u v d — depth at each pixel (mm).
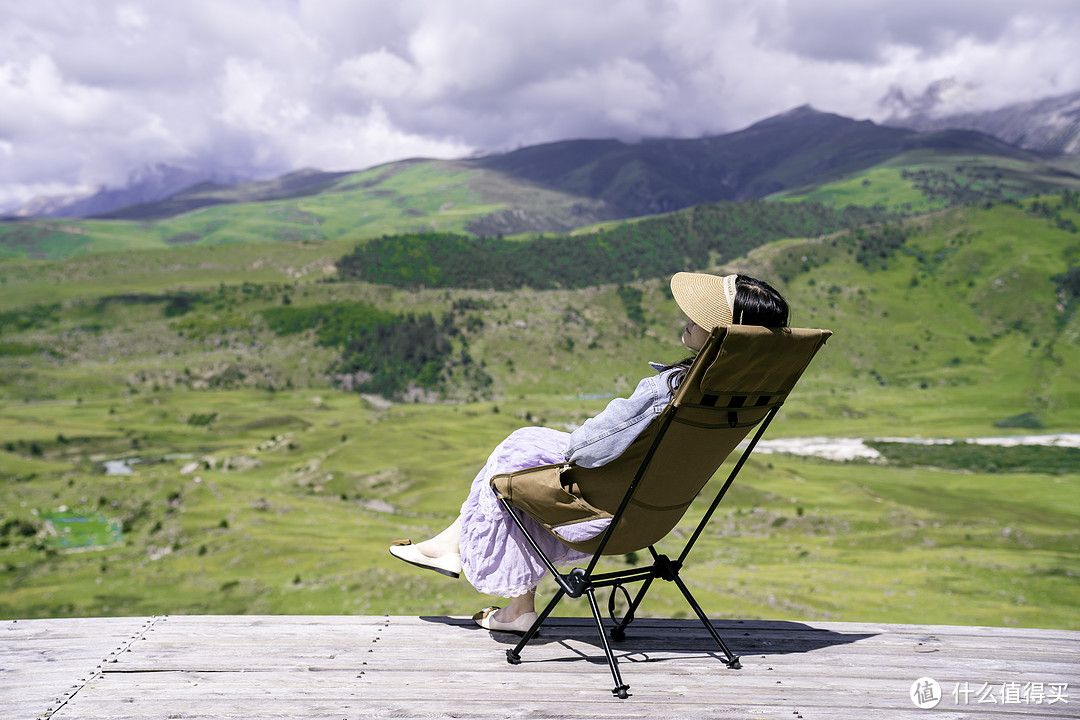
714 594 43188
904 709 2611
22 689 2512
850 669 2959
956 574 50688
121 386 198875
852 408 178500
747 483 84688
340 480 86438
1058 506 84750
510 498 2699
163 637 2980
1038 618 41688
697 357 2135
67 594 50094
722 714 2500
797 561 55594
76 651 2832
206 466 101875
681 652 3055
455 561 3006
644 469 2375
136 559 59156
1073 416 167500
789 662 2998
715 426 2332
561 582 2652
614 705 2527
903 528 70000
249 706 2428
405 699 2508
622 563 52500
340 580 50375
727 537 65312
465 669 2771
